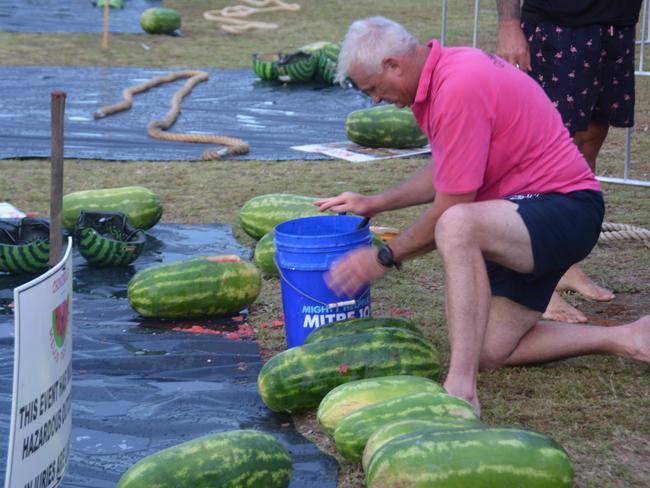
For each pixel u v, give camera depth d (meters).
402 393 4.42
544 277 5.13
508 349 5.34
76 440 4.69
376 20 5.02
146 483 3.77
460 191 4.83
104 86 15.68
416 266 7.48
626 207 9.21
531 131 4.99
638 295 6.82
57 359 3.57
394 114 11.68
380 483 3.67
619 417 4.83
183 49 20.00
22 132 12.27
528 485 3.62
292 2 26.48
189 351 5.79
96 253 7.28
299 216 7.69
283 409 4.92
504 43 6.48
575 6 6.53
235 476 3.85
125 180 10.13
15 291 3.19
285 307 5.75
